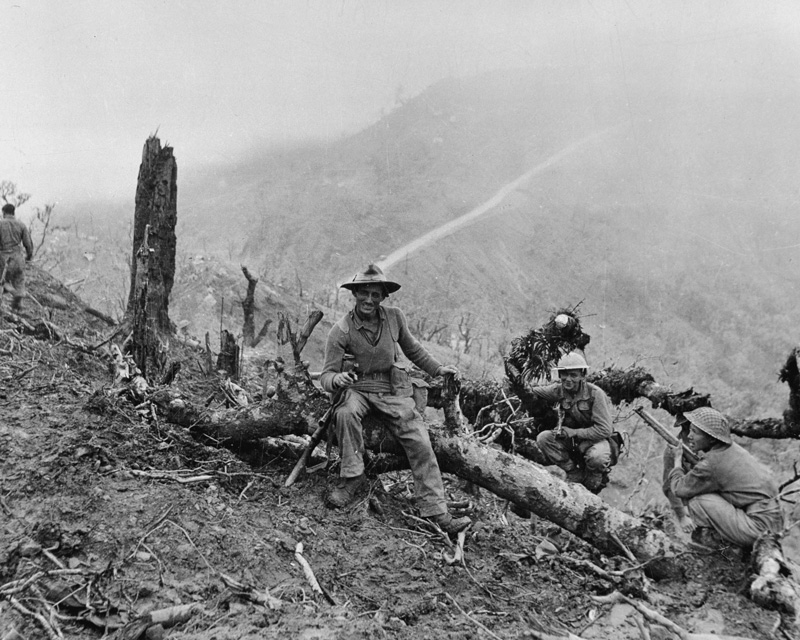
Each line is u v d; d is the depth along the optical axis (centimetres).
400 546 401
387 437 444
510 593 378
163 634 292
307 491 446
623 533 421
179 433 464
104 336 745
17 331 626
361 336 430
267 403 468
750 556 416
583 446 550
